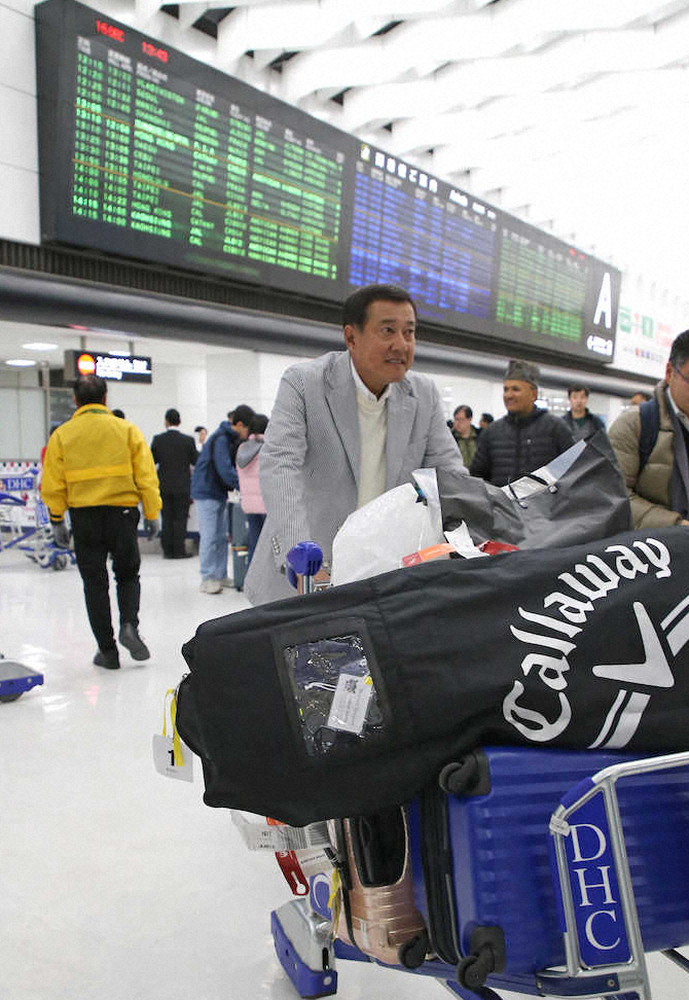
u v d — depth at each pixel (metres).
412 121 8.41
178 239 5.59
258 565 1.95
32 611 5.75
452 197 8.23
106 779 2.83
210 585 6.42
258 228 6.16
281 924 1.80
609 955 1.03
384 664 1.08
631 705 1.10
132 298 5.56
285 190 6.34
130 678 4.04
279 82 7.19
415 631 1.09
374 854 1.17
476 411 12.92
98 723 3.39
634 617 1.13
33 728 3.33
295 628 1.10
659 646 1.13
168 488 8.59
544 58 6.94
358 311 1.84
